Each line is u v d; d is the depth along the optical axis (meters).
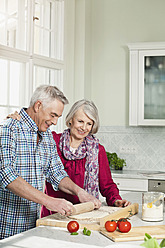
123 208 1.87
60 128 4.45
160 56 4.23
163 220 1.82
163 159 4.47
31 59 3.81
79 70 4.60
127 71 4.65
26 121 1.92
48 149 2.05
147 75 4.27
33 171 1.93
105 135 4.73
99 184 2.32
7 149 1.80
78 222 1.71
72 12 4.57
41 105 1.86
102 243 1.44
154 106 4.25
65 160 2.26
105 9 4.78
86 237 1.52
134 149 4.59
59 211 1.70
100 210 1.95
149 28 4.57
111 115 4.71
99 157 2.30
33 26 3.85
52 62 4.21
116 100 4.69
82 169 2.26
